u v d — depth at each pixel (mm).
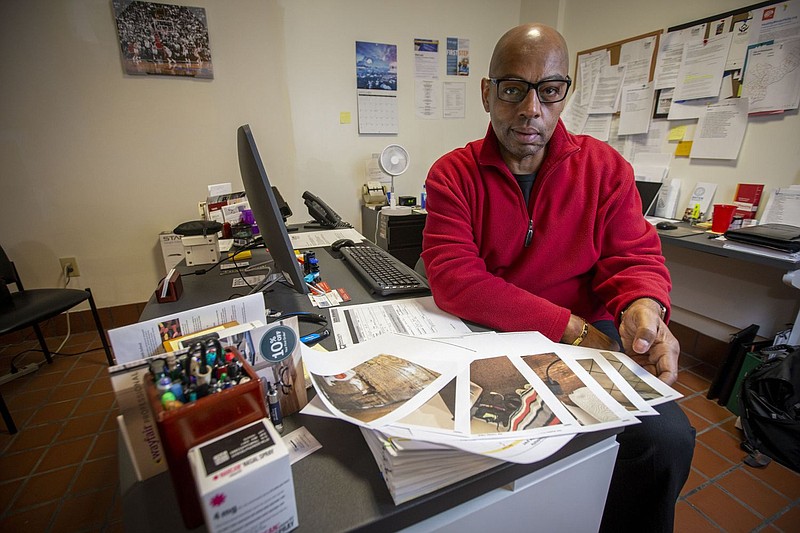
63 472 1359
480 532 521
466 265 922
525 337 726
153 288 2508
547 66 862
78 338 2330
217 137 2453
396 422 476
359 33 2668
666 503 850
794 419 1355
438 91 3002
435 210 1049
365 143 2896
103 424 1601
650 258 961
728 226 1849
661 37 2178
